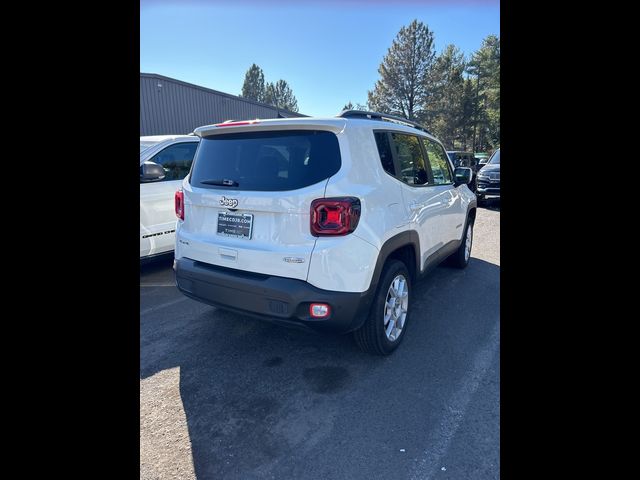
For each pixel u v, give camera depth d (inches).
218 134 113.9
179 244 119.3
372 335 110.0
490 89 1777.8
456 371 108.9
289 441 82.9
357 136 103.1
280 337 130.3
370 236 99.0
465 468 75.1
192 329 136.5
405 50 1729.8
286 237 96.2
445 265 213.2
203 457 78.6
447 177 171.8
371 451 79.8
